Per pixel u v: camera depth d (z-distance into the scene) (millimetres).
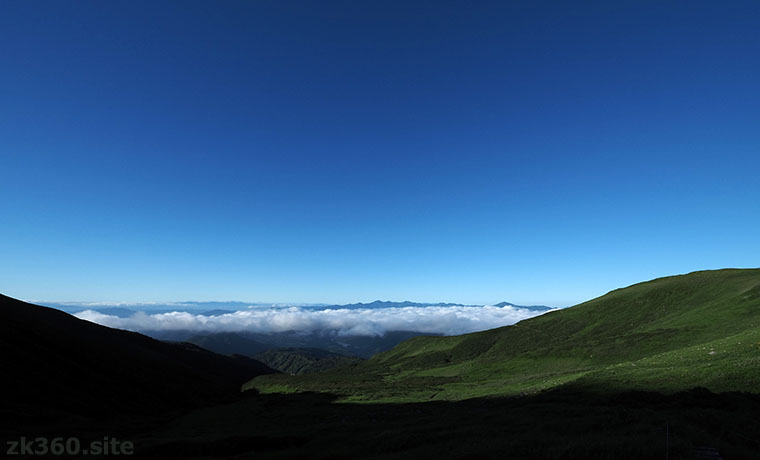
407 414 53688
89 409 70500
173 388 114875
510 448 19328
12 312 101750
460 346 197750
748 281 113938
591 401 39062
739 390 33562
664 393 36625
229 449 33719
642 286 168375
